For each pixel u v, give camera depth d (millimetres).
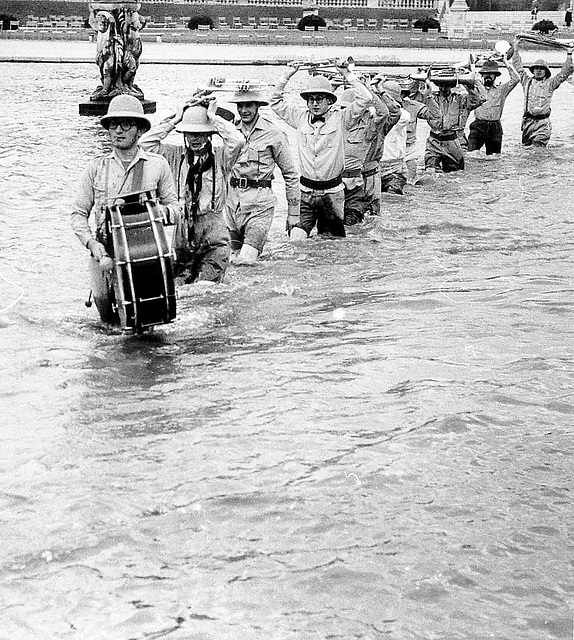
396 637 5551
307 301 12164
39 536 6527
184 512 6844
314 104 15031
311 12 94125
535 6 93375
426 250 15141
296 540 6535
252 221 13961
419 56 66125
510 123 34969
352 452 7844
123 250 9891
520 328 11234
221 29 85062
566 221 17750
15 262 13531
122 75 35219
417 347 10484
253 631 5602
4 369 9477
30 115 32875
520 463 7711
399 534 6613
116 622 5680
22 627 5625
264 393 9070
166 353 10125
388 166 19969
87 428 8203
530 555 6391
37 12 85188
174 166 12414
